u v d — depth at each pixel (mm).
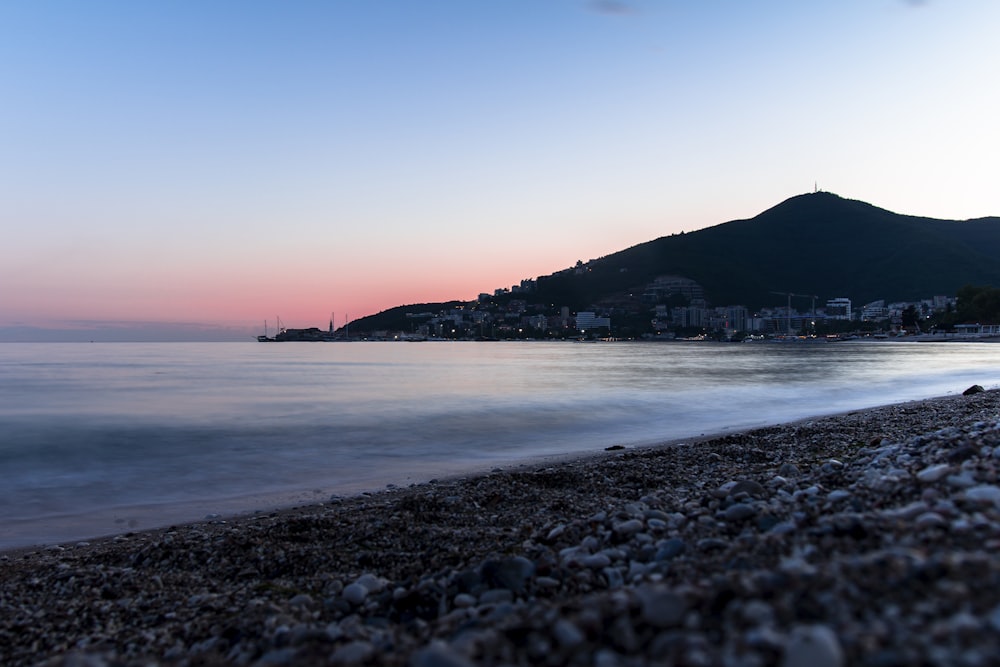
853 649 2842
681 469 13844
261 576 8055
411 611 5969
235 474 17266
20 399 38500
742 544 5562
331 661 4133
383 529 9570
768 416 28750
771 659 2840
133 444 21828
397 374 68125
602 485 12453
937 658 2621
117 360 118125
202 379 59844
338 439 22859
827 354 137125
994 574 3309
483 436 23500
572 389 44312
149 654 5668
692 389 43438
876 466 9680
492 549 7980
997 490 5391
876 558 3805
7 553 10555
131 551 9688
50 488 15766
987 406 22812
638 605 3826
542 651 3486
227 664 4750
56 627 6773
